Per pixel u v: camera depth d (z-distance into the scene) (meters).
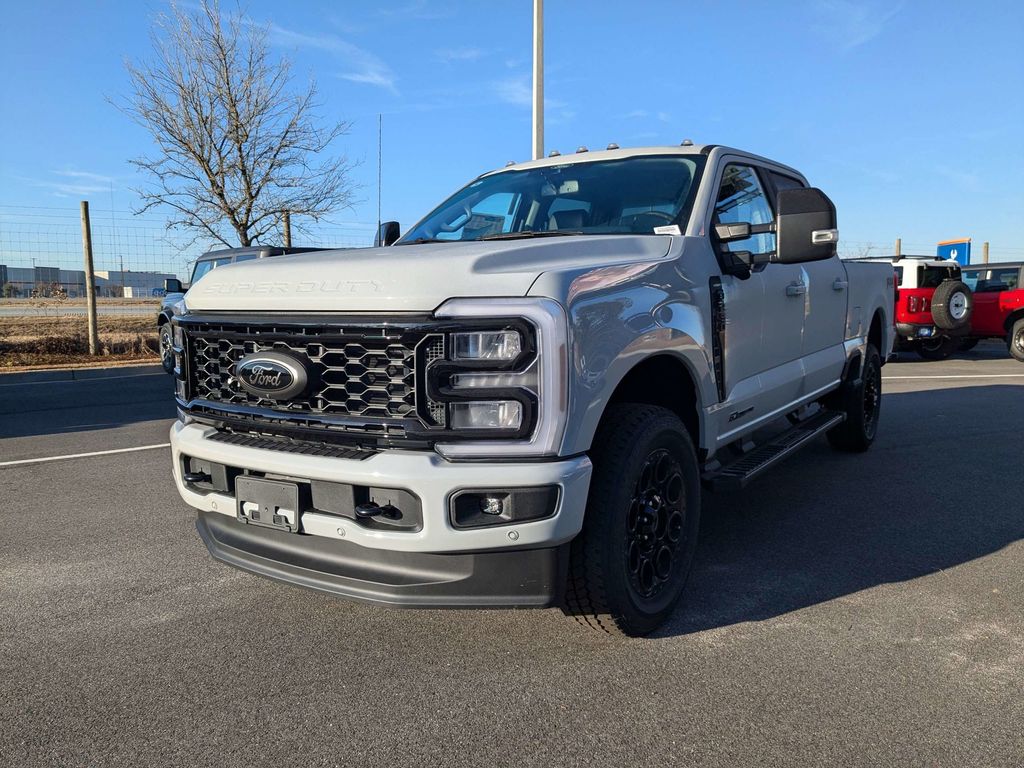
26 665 3.00
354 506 2.65
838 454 6.49
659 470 3.18
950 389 10.47
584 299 2.71
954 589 3.62
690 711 2.59
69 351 15.62
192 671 2.93
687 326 3.31
